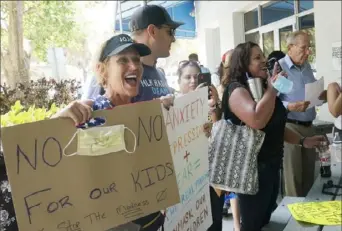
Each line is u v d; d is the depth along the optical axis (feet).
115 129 3.26
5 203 3.87
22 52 16.99
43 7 22.95
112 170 3.29
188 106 4.78
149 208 3.52
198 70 6.88
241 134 6.32
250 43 6.58
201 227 5.27
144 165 3.51
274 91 6.02
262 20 25.45
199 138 5.16
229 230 9.20
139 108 3.48
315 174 10.36
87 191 3.15
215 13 30.04
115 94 4.01
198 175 5.16
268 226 6.64
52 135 2.98
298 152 9.54
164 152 3.64
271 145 6.64
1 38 18.92
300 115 9.60
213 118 6.71
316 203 6.23
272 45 24.35
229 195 8.38
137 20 5.39
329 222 5.44
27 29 23.16
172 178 3.69
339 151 8.66
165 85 5.68
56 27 23.91
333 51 16.74
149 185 3.53
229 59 6.93
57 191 3.01
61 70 19.27
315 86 8.41
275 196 7.06
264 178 6.60
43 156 2.95
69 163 3.06
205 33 32.24
